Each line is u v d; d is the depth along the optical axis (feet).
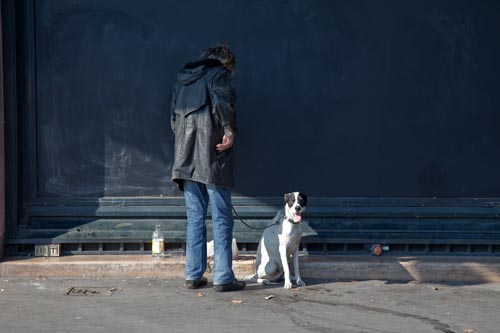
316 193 27.20
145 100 26.91
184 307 22.44
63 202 26.99
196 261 24.32
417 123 27.07
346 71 26.89
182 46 26.73
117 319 21.18
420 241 26.96
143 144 27.07
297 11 26.71
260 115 26.94
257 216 27.02
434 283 25.63
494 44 26.96
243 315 21.66
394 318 21.45
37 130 26.94
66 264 25.86
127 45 26.73
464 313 22.03
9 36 26.12
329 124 27.04
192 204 24.25
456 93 27.04
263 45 26.78
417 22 26.81
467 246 27.14
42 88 26.81
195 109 23.47
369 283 25.48
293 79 26.89
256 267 25.44
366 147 27.09
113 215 26.96
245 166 27.07
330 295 23.90
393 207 27.12
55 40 26.71
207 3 26.63
